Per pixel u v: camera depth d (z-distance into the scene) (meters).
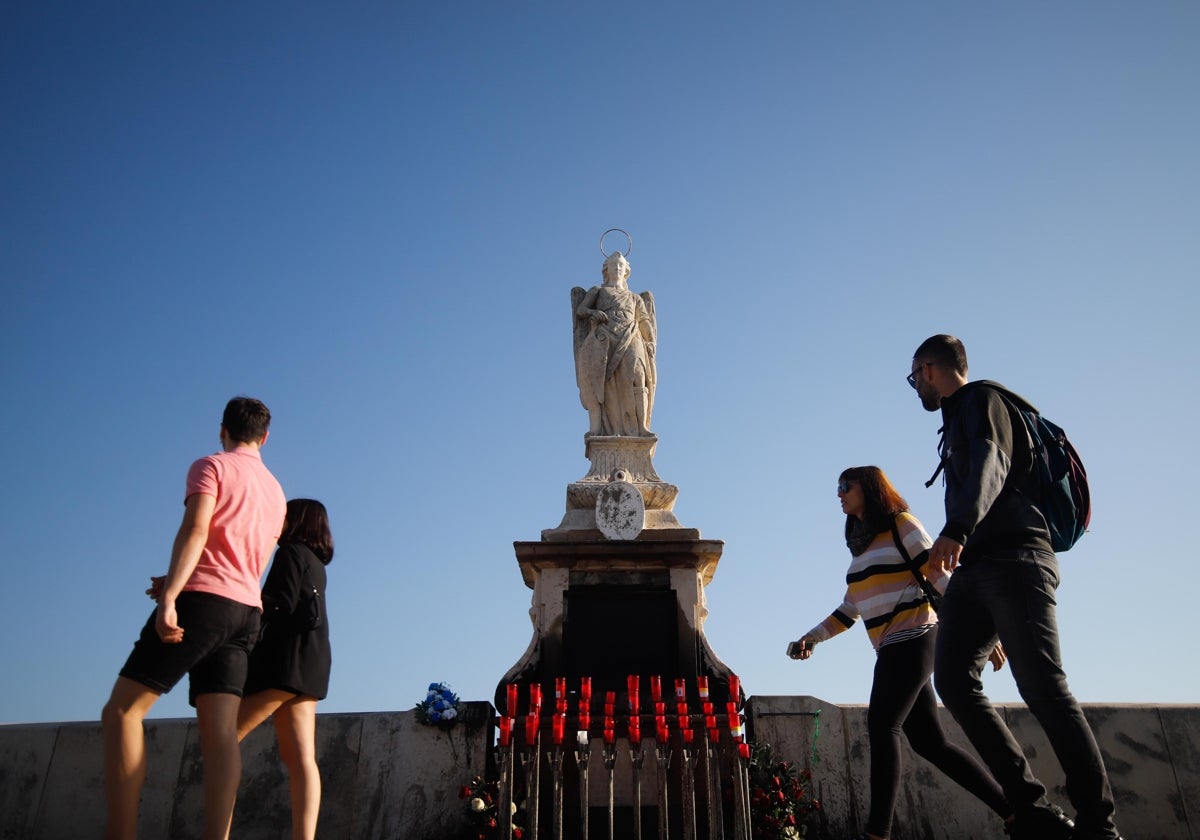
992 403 4.66
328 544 5.70
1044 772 7.72
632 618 8.78
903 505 6.02
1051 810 4.50
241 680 4.51
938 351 5.21
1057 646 4.33
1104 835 4.05
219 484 4.65
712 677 8.47
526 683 8.41
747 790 6.62
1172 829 7.47
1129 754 7.70
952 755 5.63
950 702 4.62
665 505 9.83
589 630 8.73
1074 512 4.64
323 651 5.32
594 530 9.21
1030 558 4.44
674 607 8.83
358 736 7.93
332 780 7.79
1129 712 7.83
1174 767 7.64
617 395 10.64
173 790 7.63
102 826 7.57
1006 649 4.39
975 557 4.55
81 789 7.66
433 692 8.01
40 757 7.73
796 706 8.10
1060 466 4.69
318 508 5.75
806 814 7.56
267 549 4.82
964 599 4.64
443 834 7.62
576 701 8.15
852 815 7.72
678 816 7.72
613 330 10.77
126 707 4.12
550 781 7.79
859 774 7.85
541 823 7.61
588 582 8.92
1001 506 4.56
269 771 7.70
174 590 4.25
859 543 6.11
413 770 7.82
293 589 5.29
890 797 5.37
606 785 7.86
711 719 6.96
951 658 4.62
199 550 4.41
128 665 4.21
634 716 6.90
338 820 7.68
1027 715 7.89
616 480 9.65
